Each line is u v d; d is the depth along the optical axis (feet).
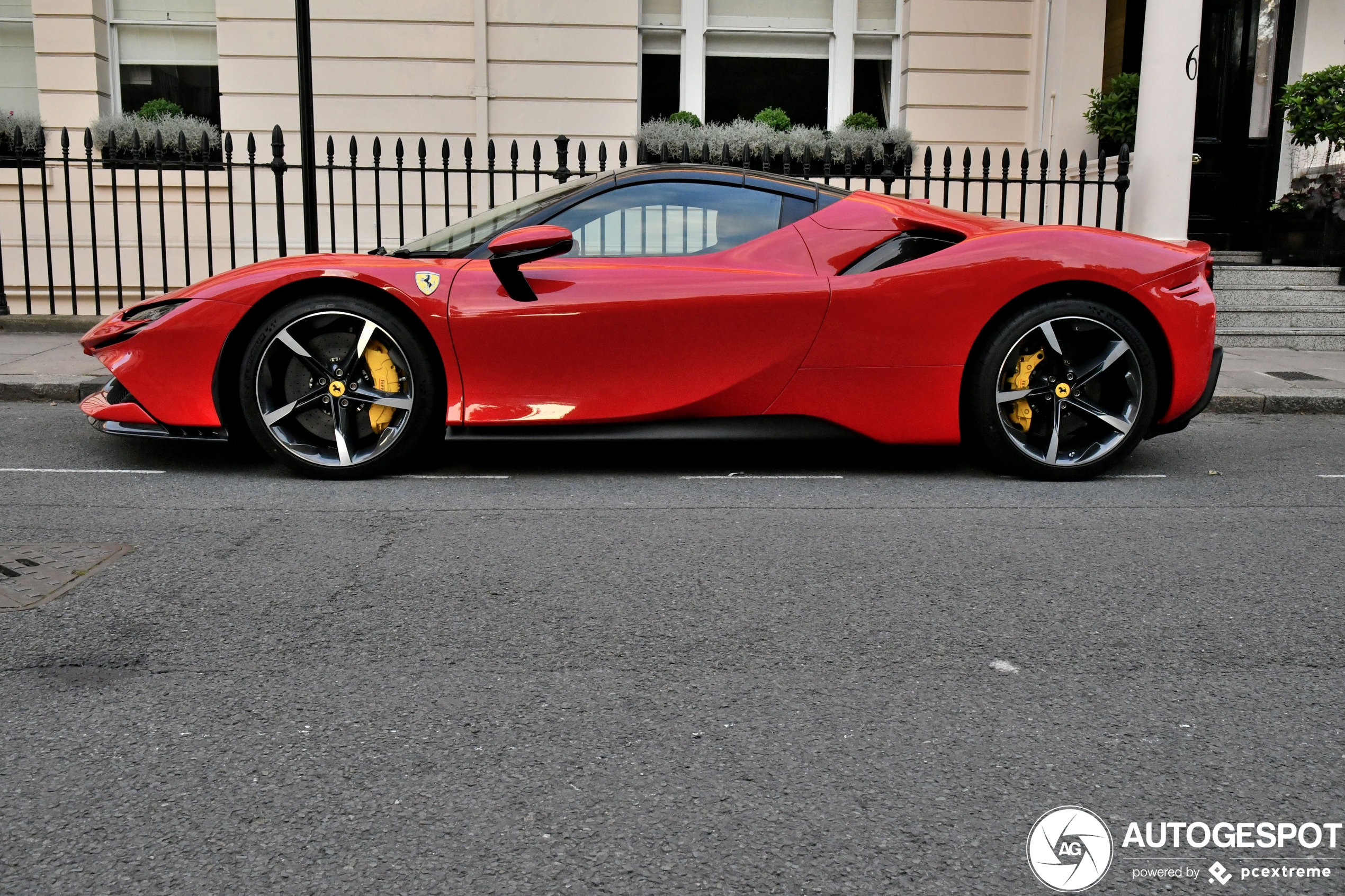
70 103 32.76
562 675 8.64
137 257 32.73
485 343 14.76
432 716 7.93
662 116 34.17
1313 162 32.04
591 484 15.21
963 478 15.78
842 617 9.95
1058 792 6.96
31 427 18.65
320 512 13.44
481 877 6.01
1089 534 12.77
